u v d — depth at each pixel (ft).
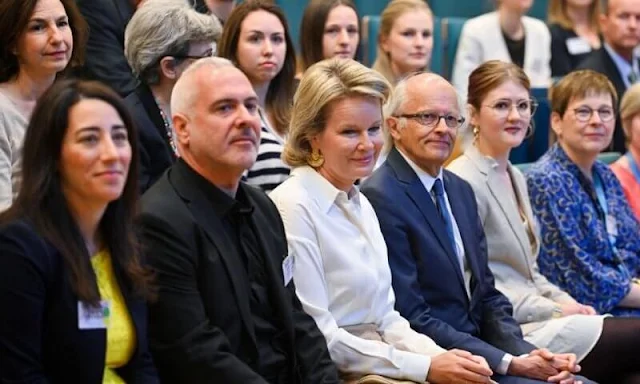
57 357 14.76
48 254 14.65
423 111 20.95
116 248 15.67
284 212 18.92
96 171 15.01
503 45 35.76
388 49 30.32
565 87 25.61
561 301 24.03
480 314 21.91
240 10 24.80
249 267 17.38
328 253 19.03
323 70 19.31
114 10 26.45
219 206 17.19
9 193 19.36
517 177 24.40
